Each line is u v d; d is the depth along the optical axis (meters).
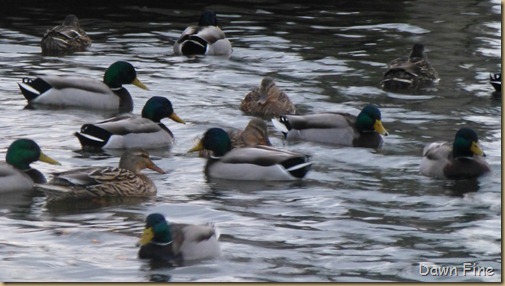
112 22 31.06
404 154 19.94
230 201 17.16
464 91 24.52
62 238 15.18
